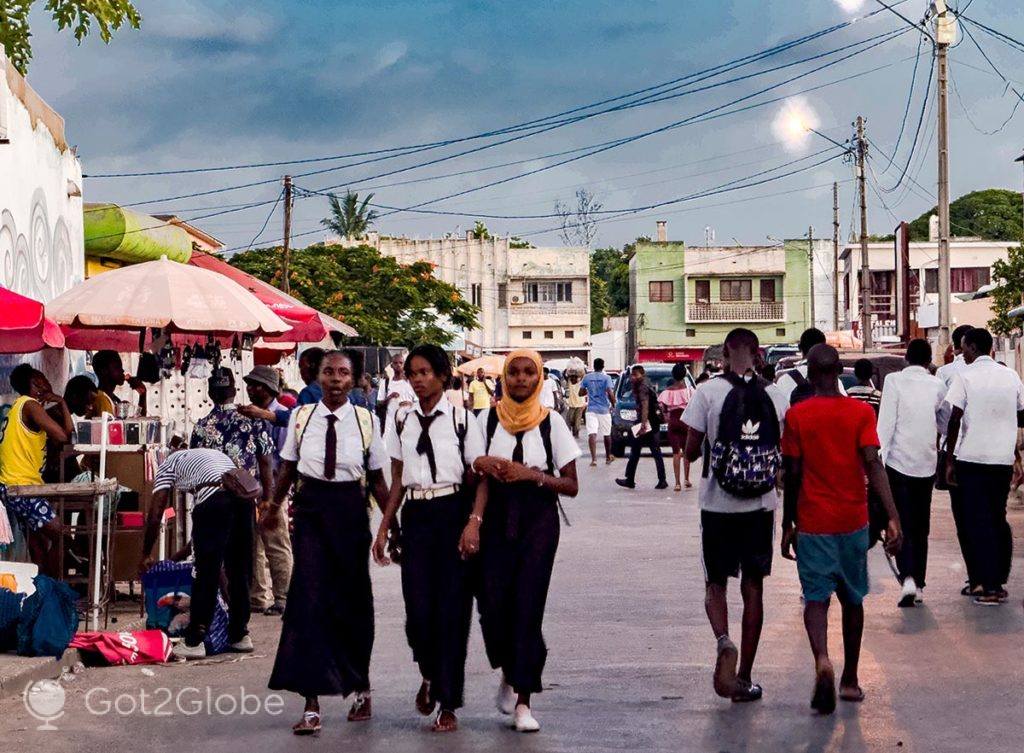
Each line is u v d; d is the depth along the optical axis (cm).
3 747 708
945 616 1051
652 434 2341
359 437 767
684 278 8231
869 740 691
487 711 780
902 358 2411
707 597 797
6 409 1302
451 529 746
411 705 800
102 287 1184
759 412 775
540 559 734
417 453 746
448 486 748
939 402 1113
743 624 793
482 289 8112
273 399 1177
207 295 1199
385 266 5097
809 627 765
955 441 1100
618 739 702
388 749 692
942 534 1591
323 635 738
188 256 2497
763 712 756
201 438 1023
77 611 1025
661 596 1185
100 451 1139
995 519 1102
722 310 8212
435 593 746
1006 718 733
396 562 786
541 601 734
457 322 5297
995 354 3972
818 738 697
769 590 1209
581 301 8175
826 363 782
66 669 923
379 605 1184
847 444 771
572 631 1020
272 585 1180
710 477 790
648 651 938
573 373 3828
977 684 816
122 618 1110
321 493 762
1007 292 3725
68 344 1503
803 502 775
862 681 831
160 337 1398
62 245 1591
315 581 745
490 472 726
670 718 746
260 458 1030
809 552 771
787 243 8194
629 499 2139
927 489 1112
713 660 905
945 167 3172
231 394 1033
